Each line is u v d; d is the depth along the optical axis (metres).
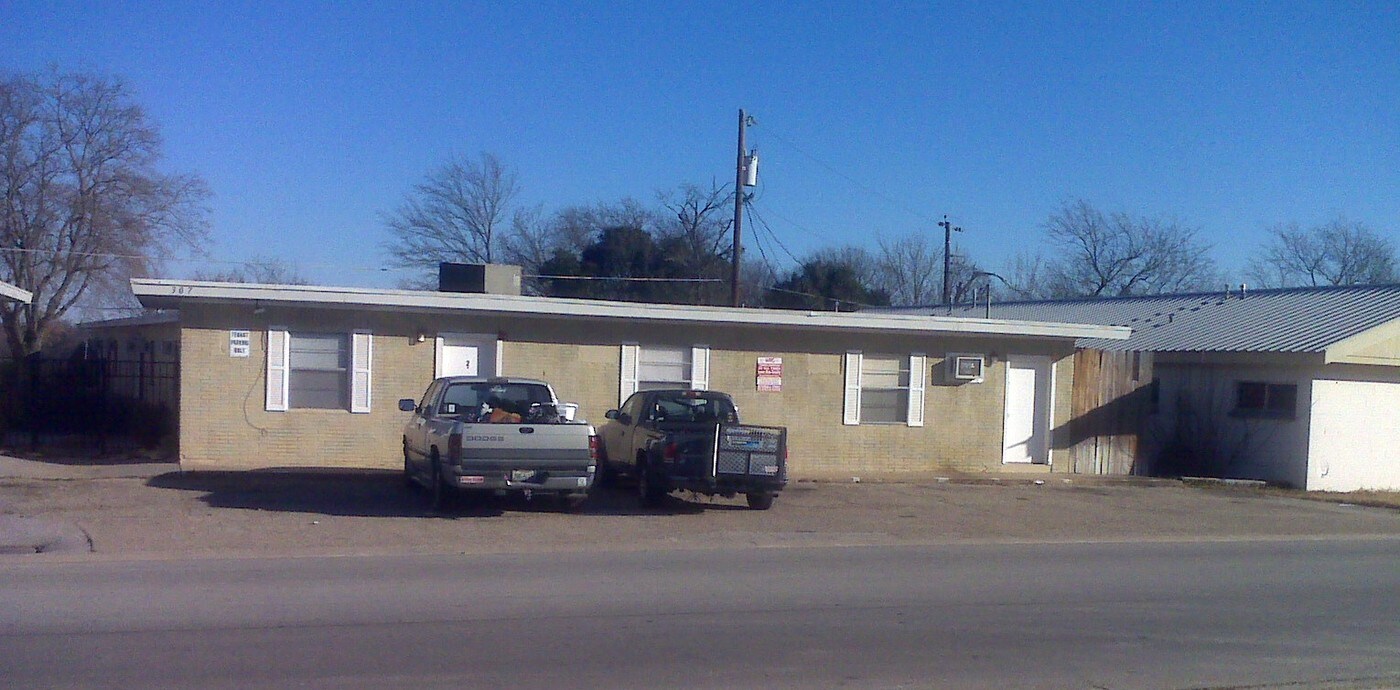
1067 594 10.89
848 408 21.98
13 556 11.73
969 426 22.92
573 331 20.31
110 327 31.92
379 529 13.86
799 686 7.36
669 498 17.44
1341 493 22.84
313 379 19.09
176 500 15.59
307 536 13.22
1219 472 24.83
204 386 18.64
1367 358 23.03
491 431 14.68
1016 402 23.38
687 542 13.70
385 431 19.38
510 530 14.11
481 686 7.12
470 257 46.44
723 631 8.84
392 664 7.57
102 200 35.16
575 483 15.13
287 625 8.65
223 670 7.34
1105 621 9.65
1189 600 10.77
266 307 18.77
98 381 23.67
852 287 50.88
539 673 7.46
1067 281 56.78
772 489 16.34
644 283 46.50
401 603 9.56
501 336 19.91
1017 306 38.53
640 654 8.04
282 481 17.72
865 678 7.59
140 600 9.49
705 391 17.94
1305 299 28.28
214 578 10.58
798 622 9.24
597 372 20.47
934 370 22.64
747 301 49.28
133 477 17.47
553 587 10.46
